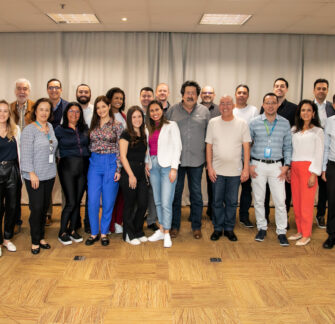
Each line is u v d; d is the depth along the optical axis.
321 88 4.04
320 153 3.38
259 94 5.19
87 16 4.37
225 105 3.33
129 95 5.17
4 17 4.32
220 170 3.50
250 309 2.35
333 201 3.37
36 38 5.07
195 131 3.52
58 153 3.41
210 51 5.11
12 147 3.11
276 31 4.93
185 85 3.42
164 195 3.41
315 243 3.57
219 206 3.61
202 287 2.64
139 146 3.29
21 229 3.94
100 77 5.11
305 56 5.15
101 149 3.32
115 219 3.80
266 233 3.85
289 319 2.23
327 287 2.65
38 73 5.13
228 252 3.31
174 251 3.32
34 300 2.43
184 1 3.69
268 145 3.46
